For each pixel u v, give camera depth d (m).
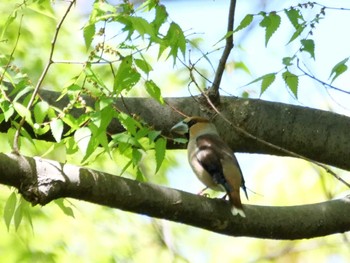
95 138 9.04
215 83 11.39
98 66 15.56
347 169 11.66
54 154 14.86
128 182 9.51
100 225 16.45
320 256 17.28
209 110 11.73
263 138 11.63
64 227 16.05
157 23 9.33
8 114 8.95
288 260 17.28
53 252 15.41
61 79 15.85
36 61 15.75
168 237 16.20
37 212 15.14
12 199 9.70
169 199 9.64
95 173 9.38
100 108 9.02
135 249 16.45
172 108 11.30
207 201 9.85
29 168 9.09
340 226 10.32
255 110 11.65
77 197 9.34
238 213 9.90
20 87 9.45
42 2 10.06
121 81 9.06
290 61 9.60
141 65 9.14
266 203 16.70
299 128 11.53
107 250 16.16
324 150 11.55
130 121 9.27
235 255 17.42
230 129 11.73
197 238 17.58
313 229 10.22
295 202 16.55
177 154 16.77
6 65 9.66
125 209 9.56
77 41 16.30
